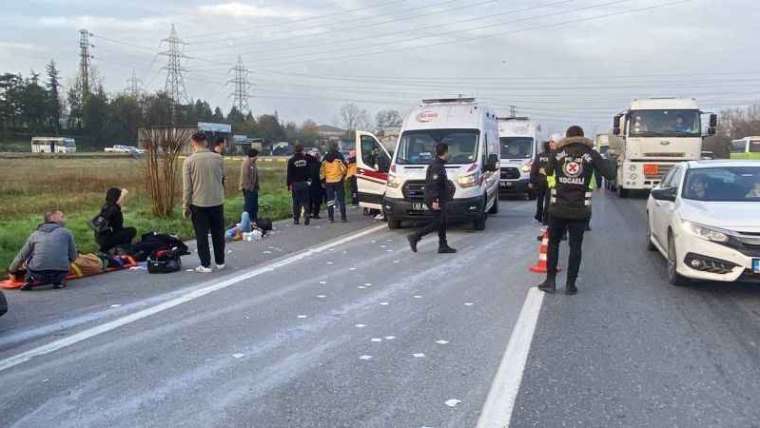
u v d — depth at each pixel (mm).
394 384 4938
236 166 45844
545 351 5707
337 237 13164
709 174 9172
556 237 7980
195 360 5508
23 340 6113
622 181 23641
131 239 10430
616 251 11195
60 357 5609
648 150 22641
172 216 15609
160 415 4402
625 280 8750
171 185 15750
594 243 12148
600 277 8953
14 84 97375
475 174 13898
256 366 5355
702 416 4363
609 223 15578
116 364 5418
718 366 5332
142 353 5699
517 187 22906
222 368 5309
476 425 4211
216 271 9484
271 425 4238
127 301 7629
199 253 9359
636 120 22734
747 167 9336
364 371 5223
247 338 6129
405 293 7992
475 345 5887
